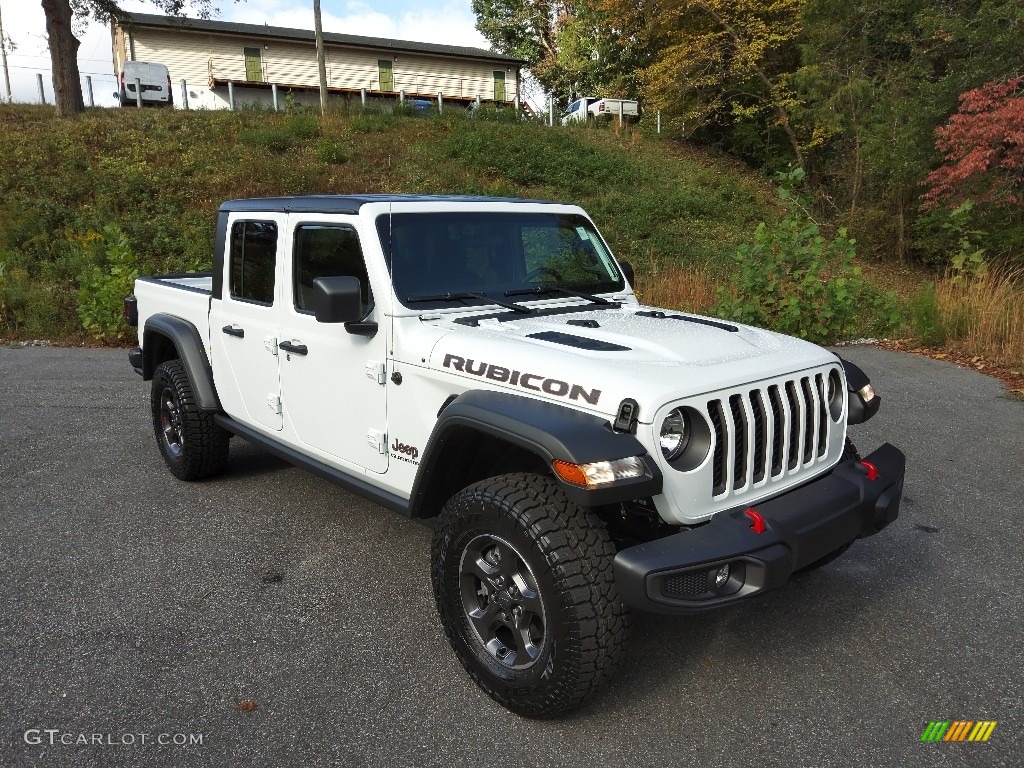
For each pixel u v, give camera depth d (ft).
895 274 59.31
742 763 8.17
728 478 8.80
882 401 23.41
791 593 11.93
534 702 8.58
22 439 19.60
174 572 12.52
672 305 35.24
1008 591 11.96
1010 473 17.26
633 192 65.77
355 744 8.46
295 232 12.46
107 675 9.69
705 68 80.89
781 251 32.01
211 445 15.94
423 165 62.85
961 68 51.47
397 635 10.71
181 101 100.63
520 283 12.59
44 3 66.80
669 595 7.97
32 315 35.60
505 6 129.39
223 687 9.47
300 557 13.11
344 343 11.63
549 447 8.06
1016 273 37.01
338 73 111.14
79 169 54.29
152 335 17.33
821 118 68.33
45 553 13.16
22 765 8.06
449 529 9.25
